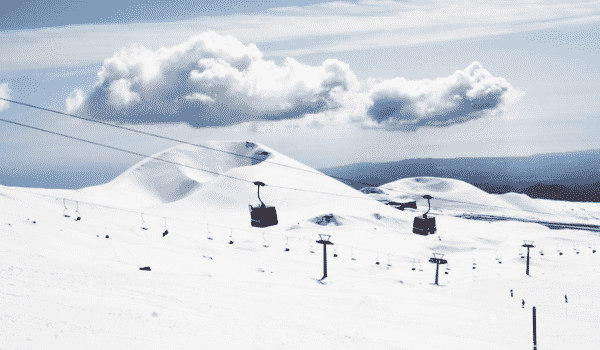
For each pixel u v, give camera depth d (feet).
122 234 233.96
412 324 102.27
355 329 81.25
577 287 196.34
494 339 95.91
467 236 499.51
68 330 42.80
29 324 42.42
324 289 160.66
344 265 303.48
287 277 200.85
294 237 449.06
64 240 175.01
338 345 60.49
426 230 98.68
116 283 90.27
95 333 43.78
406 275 264.52
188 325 57.41
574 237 510.17
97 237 208.13
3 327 39.73
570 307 162.91
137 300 71.41
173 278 121.60
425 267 303.27
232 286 125.59
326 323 83.05
